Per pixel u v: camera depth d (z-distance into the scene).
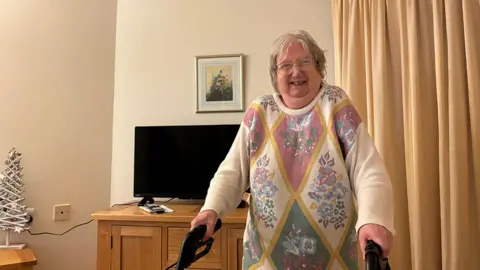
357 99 2.18
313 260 0.94
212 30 2.65
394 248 2.03
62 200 2.45
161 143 2.50
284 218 0.96
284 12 2.58
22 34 2.39
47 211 2.39
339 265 0.93
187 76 2.65
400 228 2.04
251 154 1.03
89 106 2.60
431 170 1.99
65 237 2.45
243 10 2.62
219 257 2.00
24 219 2.19
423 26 2.05
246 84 2.58
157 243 2.04
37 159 2.38
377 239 0.73
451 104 1.90
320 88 1.06
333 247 0.93
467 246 1.82
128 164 2.65
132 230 2.06
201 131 2.48
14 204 2.16
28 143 2.36
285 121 1.03
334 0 2.37
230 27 2.63
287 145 1.00
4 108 2.30
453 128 1.89
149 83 2.68
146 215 2.04
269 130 1.03
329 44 2.52
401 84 2.12
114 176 2.66
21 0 2.40
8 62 2.33
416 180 1.96
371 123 2.14
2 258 1.98
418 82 2.01
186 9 2.69
